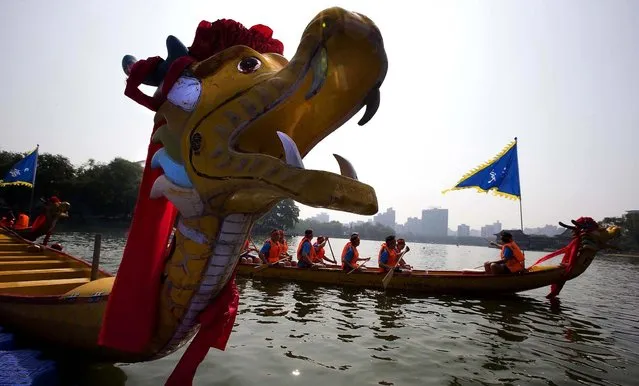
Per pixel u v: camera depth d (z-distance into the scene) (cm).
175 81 249
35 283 544
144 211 277
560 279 1125
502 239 1195
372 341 672
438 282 1147
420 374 534
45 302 408
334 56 204
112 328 270
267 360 545
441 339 705
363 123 228
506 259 1153
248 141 242
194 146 237
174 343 298
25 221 1394
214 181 229
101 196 4709
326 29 194
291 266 1270
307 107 235
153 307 274
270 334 673
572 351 673
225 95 233
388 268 1186
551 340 736
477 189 1454
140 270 271
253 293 1049
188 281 258
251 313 826
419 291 1159
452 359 601
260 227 7156
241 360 539
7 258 711
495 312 953
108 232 3969
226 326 288
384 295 1099
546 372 568
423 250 6419
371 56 204
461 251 6738
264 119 235
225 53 250
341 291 1131
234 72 241
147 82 272
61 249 875
